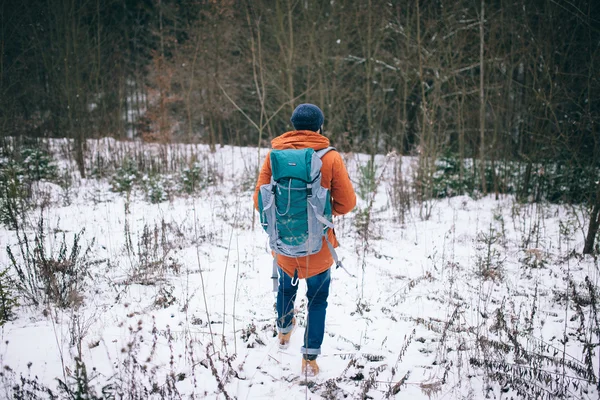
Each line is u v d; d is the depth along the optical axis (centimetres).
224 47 1773
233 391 253
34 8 1379
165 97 1574
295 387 261
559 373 275
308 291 271
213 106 1775
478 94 1248
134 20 2214
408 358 301
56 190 870
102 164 1109
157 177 934
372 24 1334
